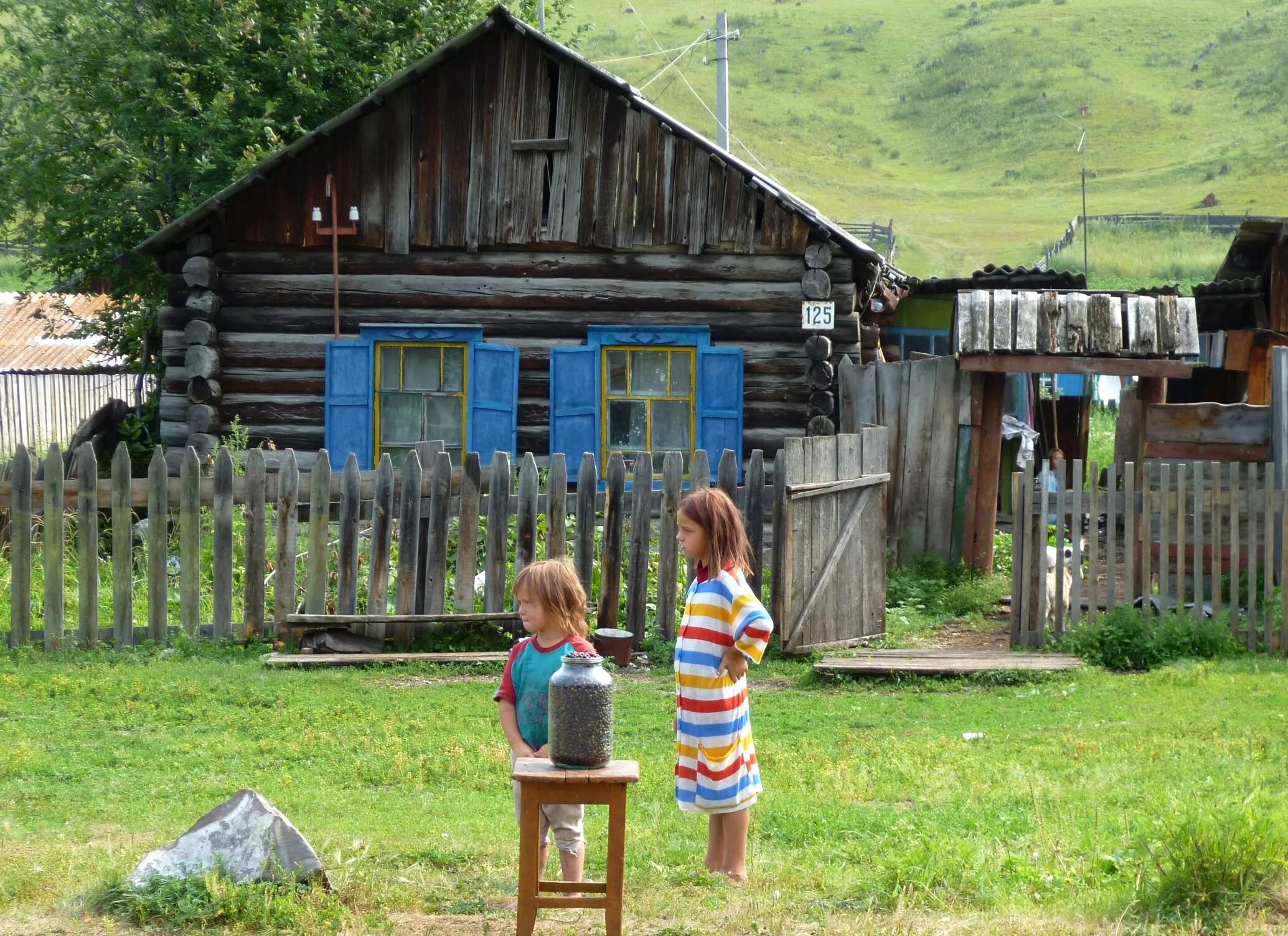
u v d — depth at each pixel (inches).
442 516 464.1
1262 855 201.8
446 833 249.9
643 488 467.2
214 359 637.9
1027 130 4530.0
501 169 641.6
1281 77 4643.2
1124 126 4478.3
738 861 222.2
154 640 456.8
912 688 420.2
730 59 5585.6
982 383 573.6
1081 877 214.8
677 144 636.1
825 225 622.2
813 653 461.1
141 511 649.0
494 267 644.1
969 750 331.6
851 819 261.3
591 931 190.9
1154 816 243.3
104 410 809.5
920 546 585.9
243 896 196.2
